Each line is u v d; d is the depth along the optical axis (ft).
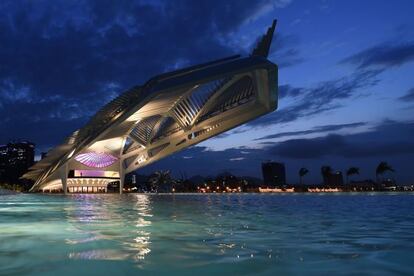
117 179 245.86
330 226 28.86
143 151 201.98
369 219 35.76
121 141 197.88
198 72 90.02
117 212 45.78
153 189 440.45
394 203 72.54
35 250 17.26
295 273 13.01
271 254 16.39
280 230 25.81
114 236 22.16
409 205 63.87
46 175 246.06
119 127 135.33
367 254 16.55
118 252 16.74
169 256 15.89
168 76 92.32
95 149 205.05
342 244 19.44
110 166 226.17
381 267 13.97
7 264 14.38
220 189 446.60
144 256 15.92
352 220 34.45
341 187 349.00
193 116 133.69
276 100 117.80
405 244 19.48
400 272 13.21
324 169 368.48
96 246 18.38
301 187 371.97
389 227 28.27
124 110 118.42
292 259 15.33
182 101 121.39
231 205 64.59
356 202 78.79
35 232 24.14
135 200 96.58
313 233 24.25
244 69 87.76
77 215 40.45
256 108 126.21
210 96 123.13
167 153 190.80
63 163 200.85
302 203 74.54
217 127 152.46
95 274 12.83
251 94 121.39
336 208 54.90
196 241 20.21
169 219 34.99
